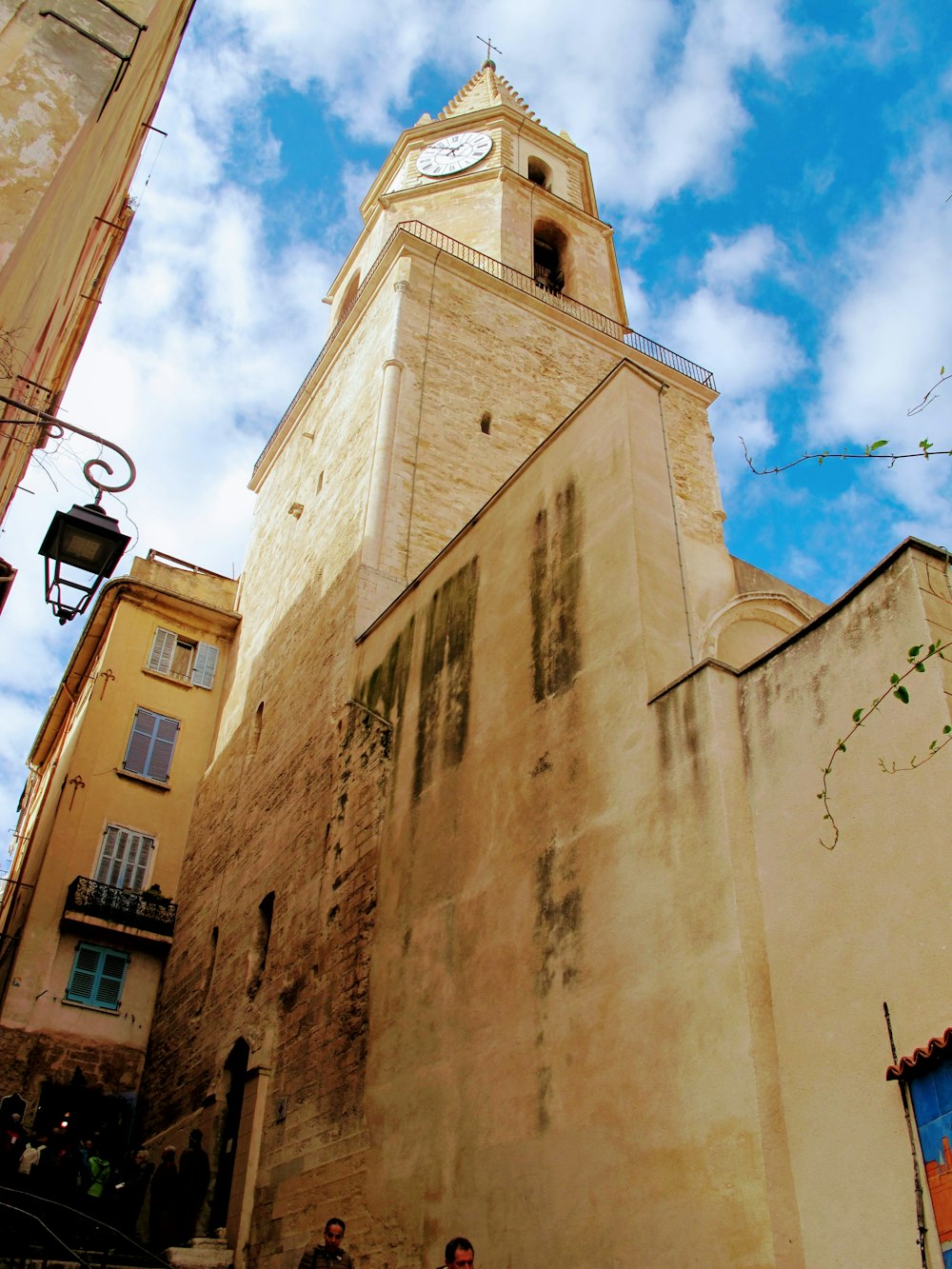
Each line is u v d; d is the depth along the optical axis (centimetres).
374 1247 1106
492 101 3297
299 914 1587
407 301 2361
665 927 912
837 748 775
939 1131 661
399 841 1392
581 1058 945
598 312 2778
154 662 2542
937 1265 637
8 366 759
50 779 2664
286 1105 1402
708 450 2609
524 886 1115
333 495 2222
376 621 1738
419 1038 1185
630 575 1146
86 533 825
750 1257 721
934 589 850
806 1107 755
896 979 737
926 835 758
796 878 845
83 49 836
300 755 1822
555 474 1386
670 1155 816
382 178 3188
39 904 2088
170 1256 1316
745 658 1614
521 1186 952
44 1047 1939
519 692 1266
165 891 2252
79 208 908
